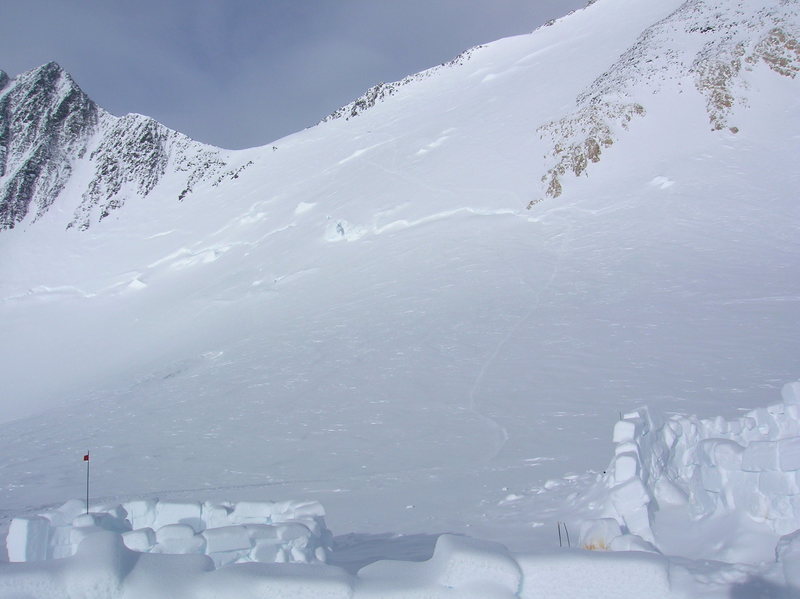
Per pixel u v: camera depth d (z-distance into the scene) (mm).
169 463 18766
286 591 3248
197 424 22891
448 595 3297
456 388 21125
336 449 17500
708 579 3625
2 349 56312
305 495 13406
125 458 20125
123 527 6953
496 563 3336
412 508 11055
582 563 3416
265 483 15305
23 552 6211
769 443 5676
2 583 3117
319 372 26062
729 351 19719
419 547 8180
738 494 5965
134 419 25375
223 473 16922
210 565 3488
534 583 3391
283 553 5590
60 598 3137
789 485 5465
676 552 6000
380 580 3398
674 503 7219
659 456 8008
